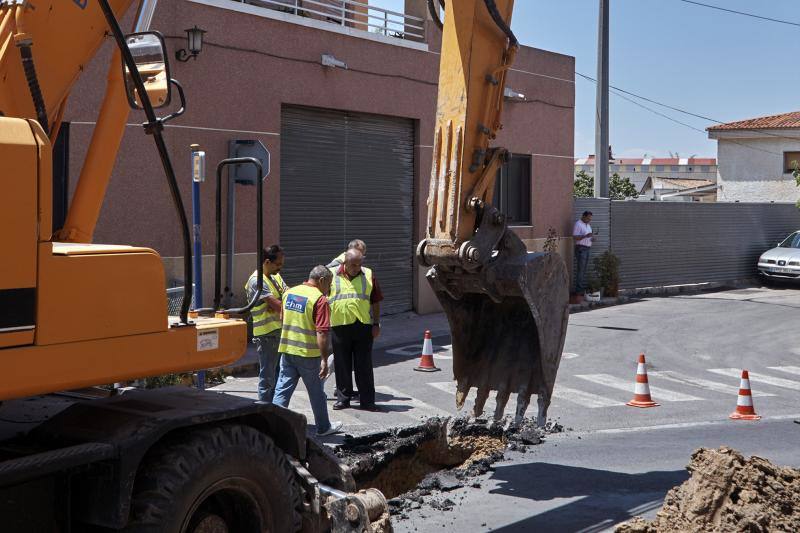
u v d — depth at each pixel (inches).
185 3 554.6
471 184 284.2
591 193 1739.7
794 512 233.6
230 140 587.5
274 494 195.2
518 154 861.8
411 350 596.1
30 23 181.3
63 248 167.6
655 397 484.1
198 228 385.4
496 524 270.7
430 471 335.9
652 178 2947.8
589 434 395.5
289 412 204.7
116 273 170.1
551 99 893.2
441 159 284.4
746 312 845.8
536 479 321.1
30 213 155.5
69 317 161.6
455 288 294.8
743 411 440.5
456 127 281.3
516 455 356.2
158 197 545.3
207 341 188.7
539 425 293.7
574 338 676.7
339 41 660.7
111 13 170.4
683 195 1968.5
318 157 659.4
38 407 203.0
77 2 189.9
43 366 157.5
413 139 742.5
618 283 917.2
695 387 518.6
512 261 285.9
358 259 414.9
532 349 305.0
